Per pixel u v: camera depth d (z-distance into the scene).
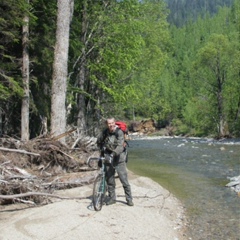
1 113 19.61
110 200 9.27
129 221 8.16
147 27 34.84
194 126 60.06
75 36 23.06
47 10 19.44
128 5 24.84
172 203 10.63
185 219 9.21
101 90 29.58
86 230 7.35
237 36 54.22
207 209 10.17
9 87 15.15
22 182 9.98
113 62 24.62
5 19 15.28
